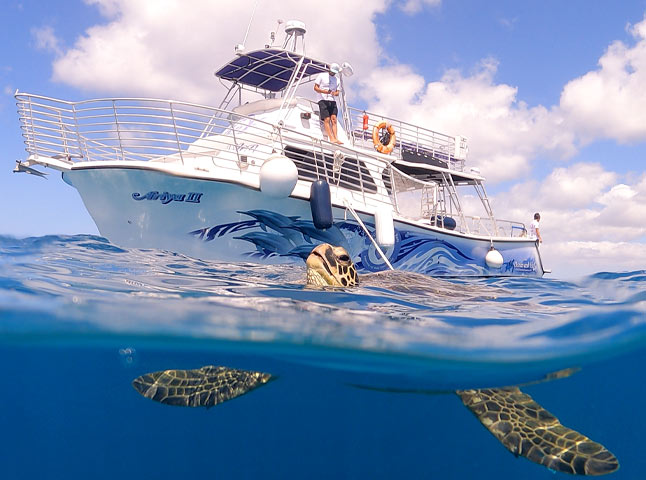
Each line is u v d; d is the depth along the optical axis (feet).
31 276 16.83
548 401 24.07
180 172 27.91
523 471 25.48
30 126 30.12
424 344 12.86
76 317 13.02
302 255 32.09
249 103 37.58
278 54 35.86
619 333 14.69
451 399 19.15
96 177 29.50
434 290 21.08
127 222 30.45
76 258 22.75
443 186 45.16
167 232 30.01
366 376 16.16
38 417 24.43
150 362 17.93
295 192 30.37
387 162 35.99
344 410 22.59
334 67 35.58
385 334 12.96
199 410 23.12
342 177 35.73
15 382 21.09
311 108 36.19
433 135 46.24
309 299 16.46
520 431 12.62
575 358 15.16
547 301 19.75
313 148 31.50
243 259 30.81
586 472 10.75
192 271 23.41
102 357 17.17
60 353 16.51
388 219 32.91
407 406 21.40
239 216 29.96
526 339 13.50
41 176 31.32
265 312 13.99
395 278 23.65
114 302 13.79
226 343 14.23
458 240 39.40
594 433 28.07
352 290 18.83
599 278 28.58
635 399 24.89
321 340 13.17
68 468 26.30
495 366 13.64
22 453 25.43
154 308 13.37
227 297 15.84
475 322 14.92
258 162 32.30
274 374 17.15
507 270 43.47
